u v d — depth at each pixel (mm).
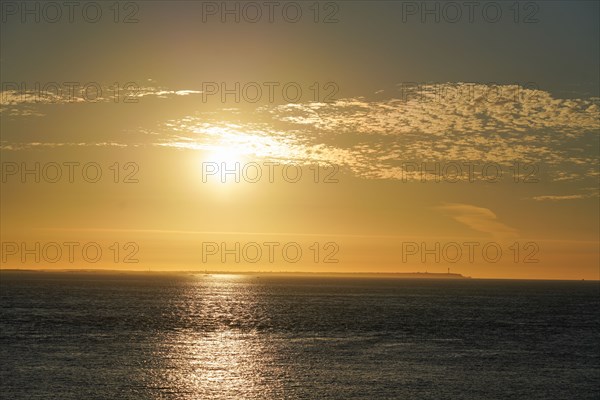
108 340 86250
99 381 57688
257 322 116000
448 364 69875
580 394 56031
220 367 65625
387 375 62688
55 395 52562
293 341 88062
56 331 95750
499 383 59906
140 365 65938
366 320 122250
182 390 54906
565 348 84688
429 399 53375
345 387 57031
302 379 60094
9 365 64875
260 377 60719
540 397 54812
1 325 102500
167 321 114938
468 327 111000
